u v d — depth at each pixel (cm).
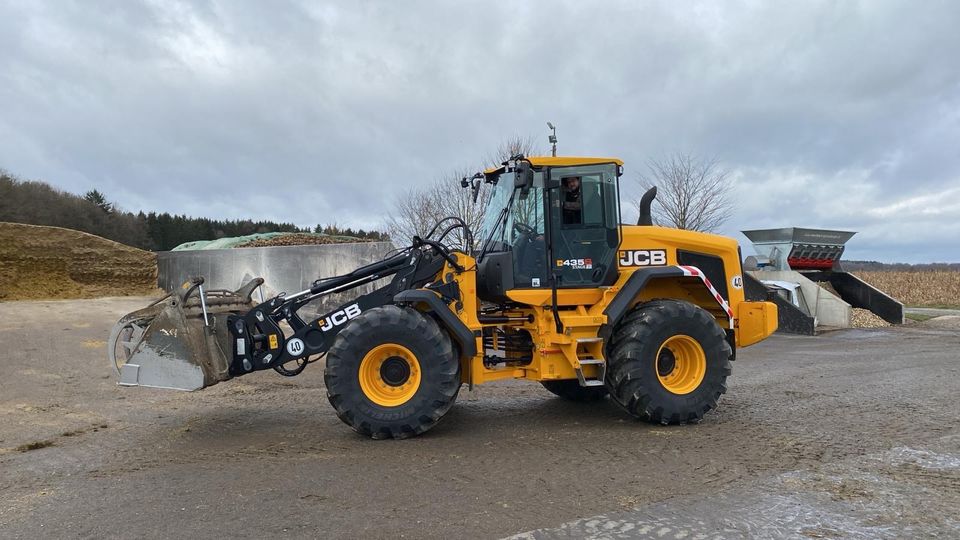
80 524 389
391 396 598
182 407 735
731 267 725
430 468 500
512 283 646
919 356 1163
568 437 599
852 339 1456
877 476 471
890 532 369
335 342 589
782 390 834
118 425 648
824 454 532
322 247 1386
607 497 432
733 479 467
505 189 670
